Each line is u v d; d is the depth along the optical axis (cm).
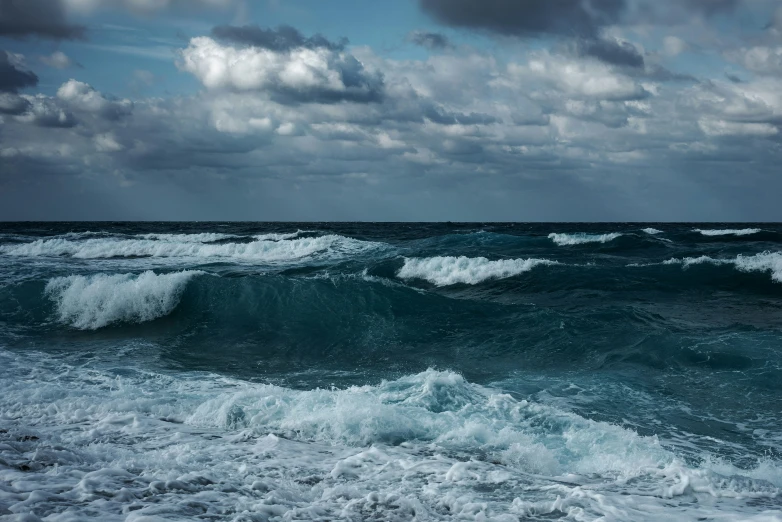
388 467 650
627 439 768
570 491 575
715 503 550
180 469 596
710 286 2203
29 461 584
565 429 813
